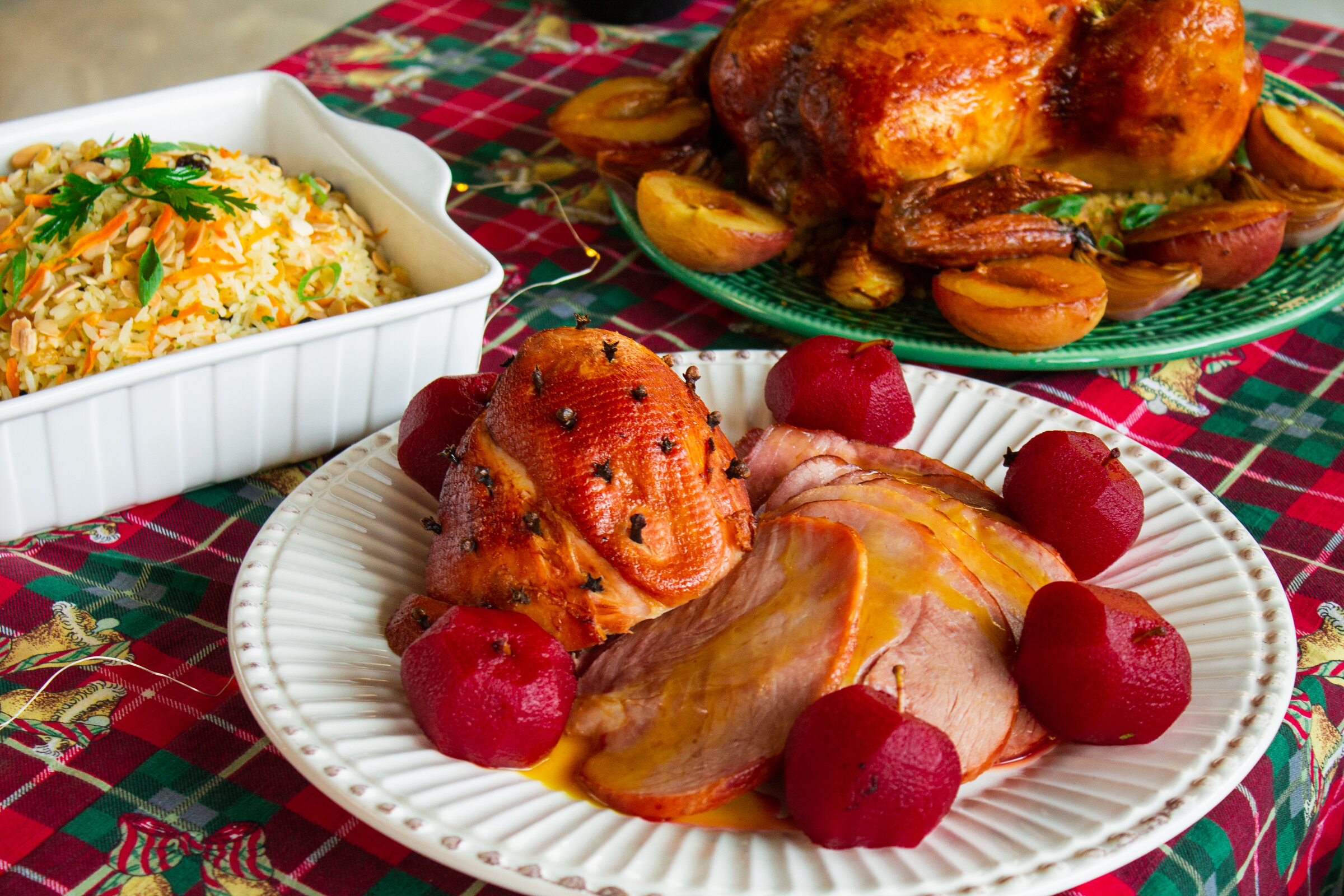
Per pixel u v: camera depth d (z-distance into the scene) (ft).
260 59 7.16
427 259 3.07
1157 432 3.10
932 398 2.97
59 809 2.55
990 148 3.27
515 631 2.53
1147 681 2.51
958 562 2.63
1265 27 4.30
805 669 2.55
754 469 2.83
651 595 2.60
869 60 3.19
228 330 2.91
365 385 2.92
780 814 2.52
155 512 2.90
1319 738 2.67
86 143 3.09
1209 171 3.36
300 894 2.49
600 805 2.52
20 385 2.85
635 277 3.39
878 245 3.17
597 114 3.49
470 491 2.63
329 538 2.73
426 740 2.53
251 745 2.62
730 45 3.34
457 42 4.12
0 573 2.79
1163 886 2.49
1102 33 3.24
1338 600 2.82
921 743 2.42
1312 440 3.09
